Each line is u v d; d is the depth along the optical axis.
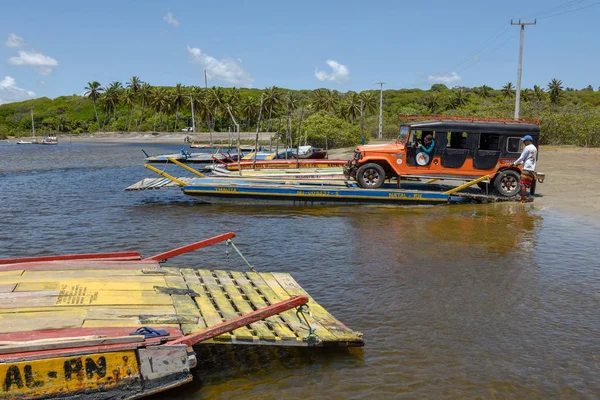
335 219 15.10
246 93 142.88
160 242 12.32
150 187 17.80
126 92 126.06
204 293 7.14
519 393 5.52
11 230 13.62
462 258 10.66
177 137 111.75
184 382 5.32
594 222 14.25
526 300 8.23
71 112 154.75
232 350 6.48
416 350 6.48
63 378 4.87
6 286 6.47
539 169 26.53
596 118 44.47
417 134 17.88
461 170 17.94
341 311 7.76
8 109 160.62
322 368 6.03
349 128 60.44
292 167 26.62
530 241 12.12
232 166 26.53
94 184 25.36
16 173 32.06
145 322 5.76
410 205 17.42
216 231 13.50
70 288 6.56
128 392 5.10
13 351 4.76
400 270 9.83
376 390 5.55
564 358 6.30
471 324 7.28
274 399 5.38
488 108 59.41
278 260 10.59
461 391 5.54
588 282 9.12
